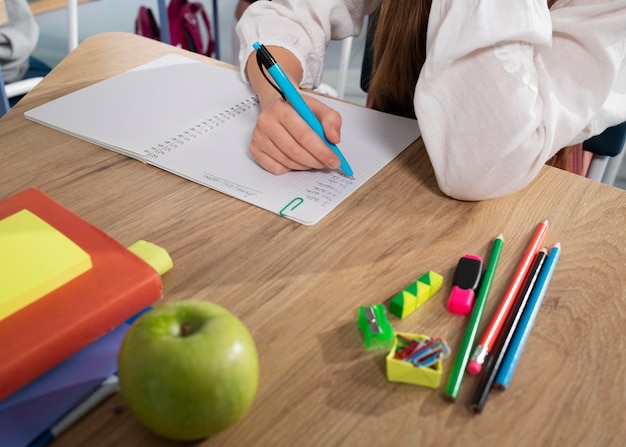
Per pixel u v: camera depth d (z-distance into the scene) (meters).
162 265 0.56
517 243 0.62
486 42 0.66
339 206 0.67
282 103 0.75
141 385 0.38
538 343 0.51
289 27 0.96
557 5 0.75
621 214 0.67
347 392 0.46
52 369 0.46
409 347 0.48
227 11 2.92
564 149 0.96
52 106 0.83
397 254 0.60
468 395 0.46
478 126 0.67
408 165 0.75
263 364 0.48
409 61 0.91
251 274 0.57
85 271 0.51
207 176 0.70
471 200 0.69
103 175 0.71
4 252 0.51
